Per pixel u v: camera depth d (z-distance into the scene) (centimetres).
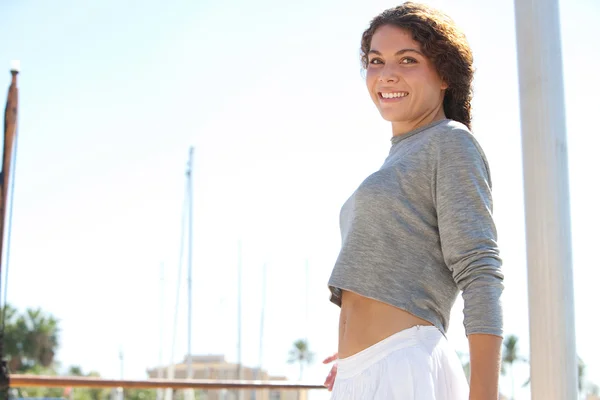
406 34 183
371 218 168
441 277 167
